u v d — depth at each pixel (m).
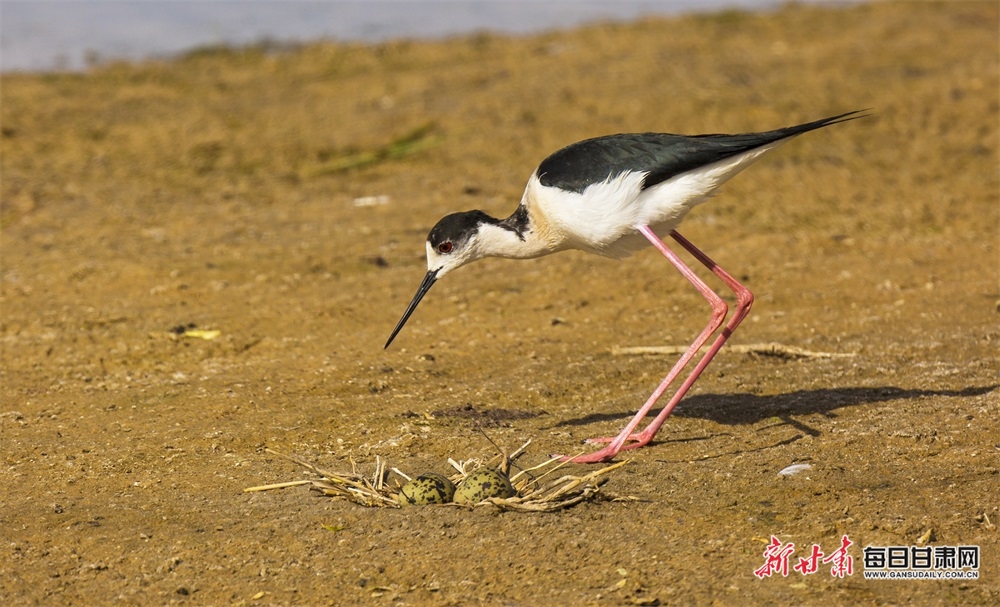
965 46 24.33
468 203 16.38
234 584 6.67
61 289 13.04
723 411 9.21
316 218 15.96
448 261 9.27
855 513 7.33
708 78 22.31
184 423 9.20
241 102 22.31
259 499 7.78
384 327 11.74
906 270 13.25
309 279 13.36
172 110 21.73
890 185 16.97
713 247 14.41
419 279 13.35
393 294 12.81
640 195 8.41
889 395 9.36
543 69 23.81
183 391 9.93
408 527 7.27
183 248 14.55
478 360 10.69
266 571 6.80
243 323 11.84
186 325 11.77
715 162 8.31
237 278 13.41
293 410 9.42
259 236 15.11
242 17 29.59
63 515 7.57
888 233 14.88
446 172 17.98
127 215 16.02
